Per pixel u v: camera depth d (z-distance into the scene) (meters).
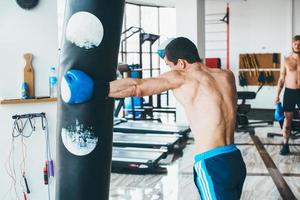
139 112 9.55
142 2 10.77
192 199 3.99
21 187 3.20
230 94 2.34
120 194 4.18
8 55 3.09
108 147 2.03
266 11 10.73
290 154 5.87
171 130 6.94
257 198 4.00
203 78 2.31
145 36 9.05
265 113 10.38
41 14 3.19
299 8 10.48
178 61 2.36
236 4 10.95
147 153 5.43
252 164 5.33
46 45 3.22
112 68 1.98
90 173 1.96
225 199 2.13
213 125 2.24
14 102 3.03
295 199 3.97
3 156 3.11
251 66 10.97
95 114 1.92
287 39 10.61
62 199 2.00
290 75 5.79
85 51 1.88
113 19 1.93
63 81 1.79
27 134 3.20
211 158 2.19
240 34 11.02
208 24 11.26
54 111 3.30
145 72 11.60
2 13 3.04
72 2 1.90
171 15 11.72
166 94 11.12
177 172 5.00
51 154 3.30
